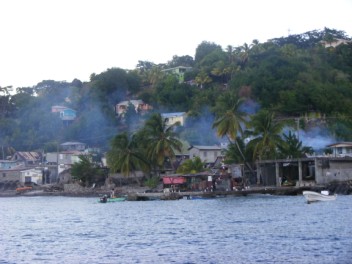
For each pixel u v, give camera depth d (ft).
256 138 325.01
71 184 427.74
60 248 131.23
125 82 624.59
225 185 317.63
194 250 122.01
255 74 500.33
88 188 409.90
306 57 543.80
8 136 570.46
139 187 372.99
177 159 417.69
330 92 473.67
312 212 190.70
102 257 116.98
